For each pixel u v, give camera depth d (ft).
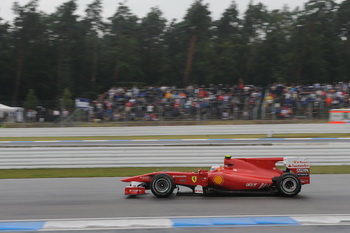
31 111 115.44
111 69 231.09
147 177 43.37
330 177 59.31
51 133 112.98
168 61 245.45
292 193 41.63
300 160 43.68
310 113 121.29
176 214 34.58
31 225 31.65
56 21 224.33
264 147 72.38
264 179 42.75
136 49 238.07
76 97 212.84
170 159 71.26
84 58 231.71
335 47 228.84
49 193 46.21
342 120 115.44
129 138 106.83
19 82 215.10
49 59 223.71
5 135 112.78
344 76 222.28
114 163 70.85
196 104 121.80
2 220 33.45
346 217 33.27
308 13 224.94
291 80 215.72
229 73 226.79
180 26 236.63
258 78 236.84
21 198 43.11
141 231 29.66
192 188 43.27
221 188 42.75
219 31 272.10
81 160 70.59
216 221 32.17
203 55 234.99
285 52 232.32
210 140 80.07
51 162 70.28
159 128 112.06
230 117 121.29
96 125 115.34
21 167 69.92
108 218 33.47
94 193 45.93
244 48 248.11
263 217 33.30
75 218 33.65
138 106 121.19
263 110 121.70
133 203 39.52
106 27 250.78
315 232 29.19
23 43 216.95
